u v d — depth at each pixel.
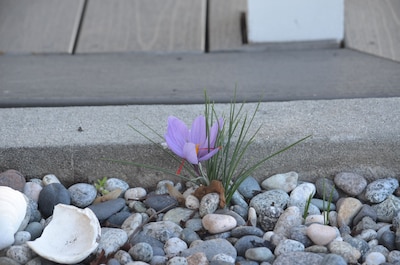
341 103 1.07
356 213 0.99
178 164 1.02
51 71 1.17
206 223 0.96
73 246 0.94
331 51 1.21
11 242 0.93
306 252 0.92
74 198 1.00
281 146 1.01
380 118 1.04
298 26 1.21
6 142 1.02
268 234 0.96
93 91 1.13
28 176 1.03
